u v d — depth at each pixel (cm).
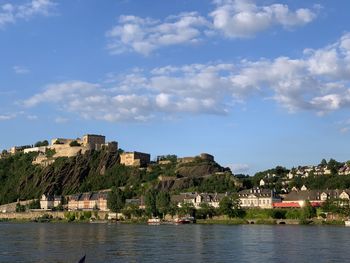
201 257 11956
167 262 11150
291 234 18812
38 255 12431
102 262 11206
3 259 11738
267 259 11562
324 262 11075
